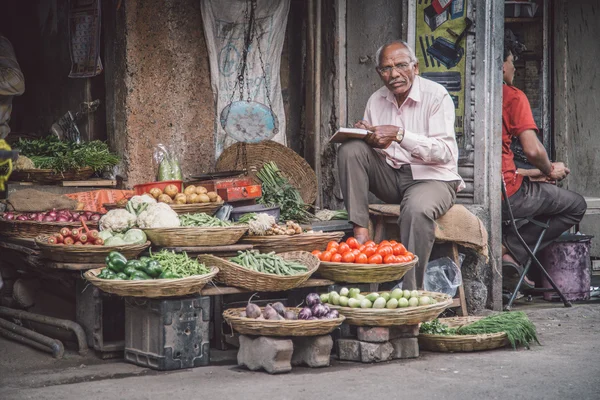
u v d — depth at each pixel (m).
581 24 11.89
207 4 9.13
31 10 9.96
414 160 8.23
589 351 6.78
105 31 9.05
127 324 6.61
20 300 7.61
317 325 6.15
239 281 6.67
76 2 8.78
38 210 7.91
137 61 8.76
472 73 8.90
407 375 5.96
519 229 9.34
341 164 8.19
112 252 6.43
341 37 9.76
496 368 6.15
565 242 9.56
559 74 11.76
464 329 6.97
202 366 6.43
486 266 8.81
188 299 6.36
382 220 8.47
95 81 9.20
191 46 9.12
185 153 9.13
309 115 9.89
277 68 9.68
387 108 8.51
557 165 9.44
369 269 7.03
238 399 5.29
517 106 9.23
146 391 5.54
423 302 6.70
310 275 6.89
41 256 6.96
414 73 8.27
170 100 9.01
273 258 6.87
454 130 8.41
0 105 8.91
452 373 6.02
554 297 9.57
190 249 6.86
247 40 9.41
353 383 5.73
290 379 5.88
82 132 9.30
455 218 8.06
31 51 10.01
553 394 5.36
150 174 8.89
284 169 9.38
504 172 9.16
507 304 8.88
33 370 6.32
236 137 8.81
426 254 7.74
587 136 12.02
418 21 9.16
